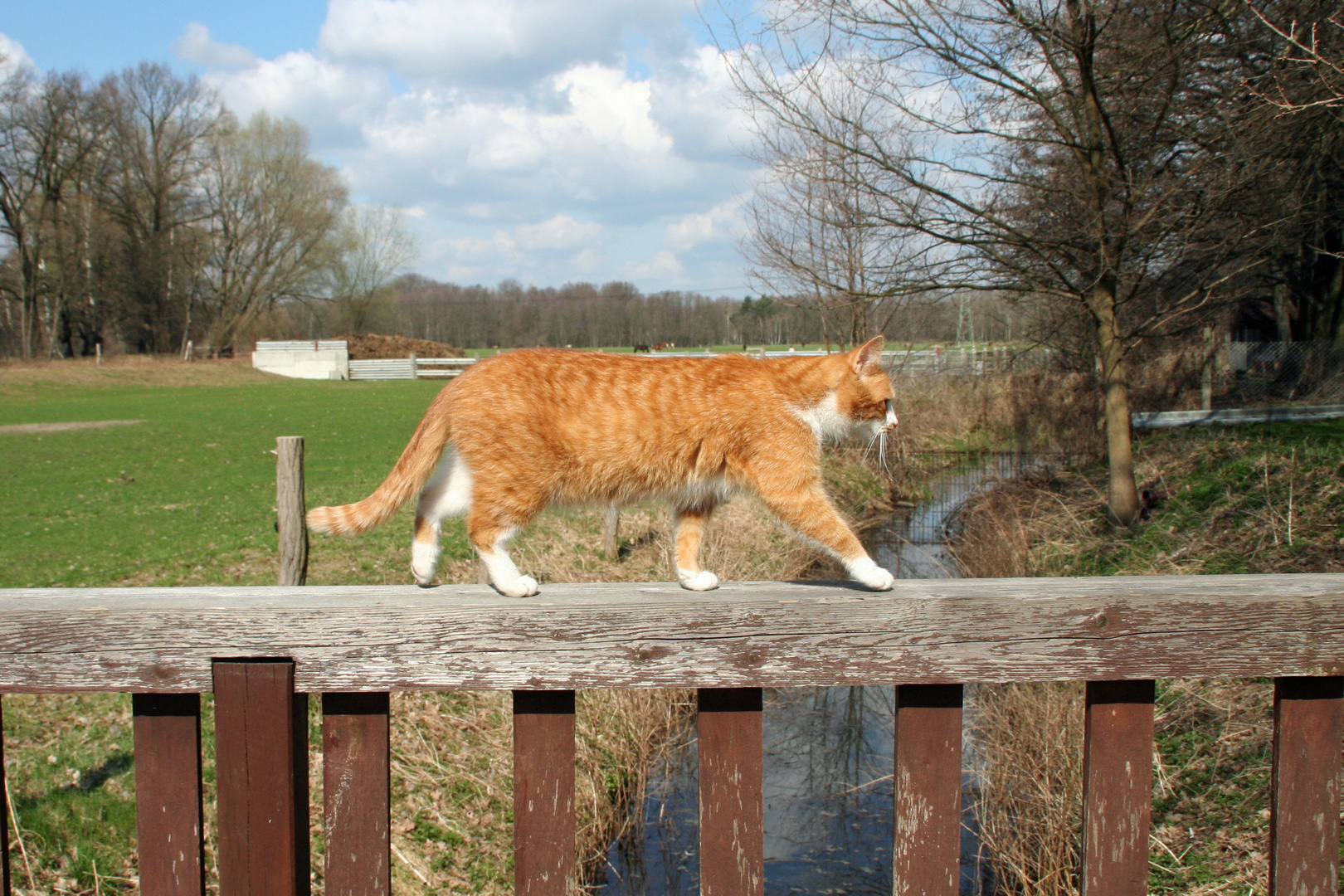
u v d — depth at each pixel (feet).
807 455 10.96
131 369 123.44
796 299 52.80
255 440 59.16
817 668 6.91
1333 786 7.20
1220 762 18.08
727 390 10.70
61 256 139.64
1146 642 6.93
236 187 159.02
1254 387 55.57
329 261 166.81
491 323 212.23
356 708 6.88
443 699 20.81
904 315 57.77
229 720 6.59
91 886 13.75
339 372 140.36
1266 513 29.55
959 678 6.94
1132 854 7.21
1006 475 51.67
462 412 9.99
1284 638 6.93
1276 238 32.73
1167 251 35.06
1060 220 34.88
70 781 15.62
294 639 6.65
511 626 6.74
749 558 33.04
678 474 10.87
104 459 49.75
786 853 19.20
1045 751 16.97
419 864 16.11
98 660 6.57
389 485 10.06
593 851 18.66
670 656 6.85
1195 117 32.86
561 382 10.33
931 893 7.24
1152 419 49.03
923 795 7.17
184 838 6.82
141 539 30.09
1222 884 15.10
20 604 6.68
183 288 160.15
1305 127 29.89
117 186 153.38
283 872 6.64
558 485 10.43
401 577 27.09
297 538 20.88
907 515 48.03
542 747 6.98
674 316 175.32
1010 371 55.67
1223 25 30.53
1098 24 31.96
